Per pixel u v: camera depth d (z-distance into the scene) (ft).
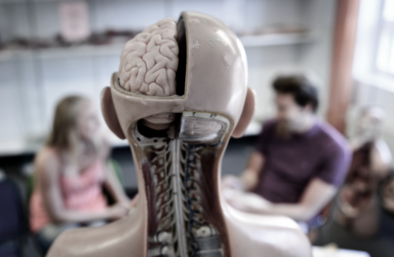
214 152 1.13
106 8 12.00
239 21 12.62
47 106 12.57
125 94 1.00
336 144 5.38
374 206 6.33
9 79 11.96
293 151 5.68
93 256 1.22
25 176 10.45
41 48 11.27
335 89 10.07
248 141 12.80
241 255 1.24
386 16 9.20
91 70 12.50
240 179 6.43
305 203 5.37
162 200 1.17
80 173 5.75
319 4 11.75
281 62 13.44
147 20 12.39
